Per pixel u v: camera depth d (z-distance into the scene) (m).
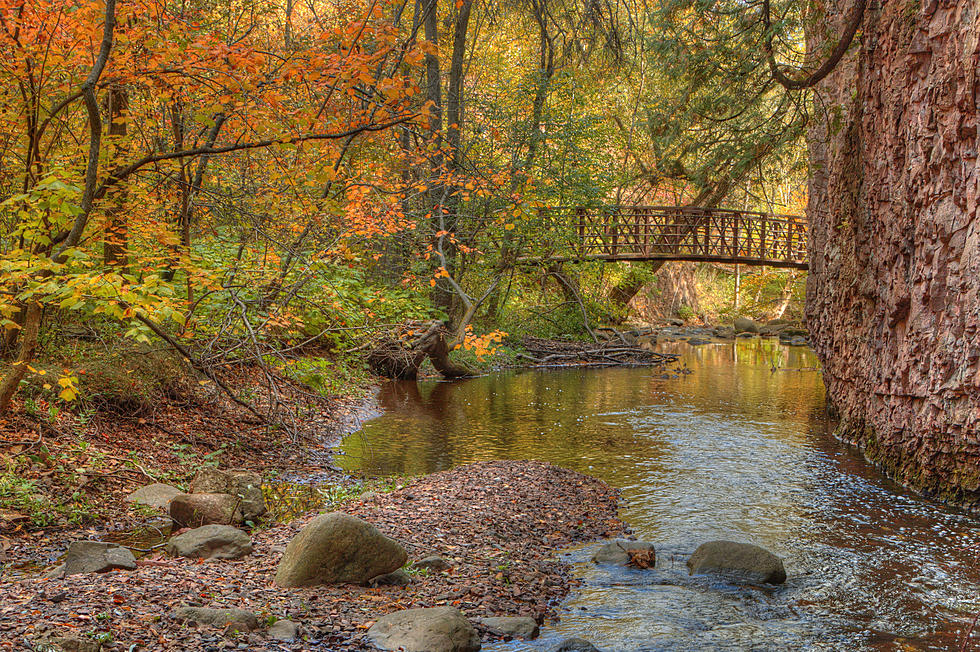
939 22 8.98
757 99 17.36
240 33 10.33
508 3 24.12
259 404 11.23
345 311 11.24
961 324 8.41
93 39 6.89
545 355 24.03
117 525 6.65
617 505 8.45
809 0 14.90
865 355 11.55
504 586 5.76
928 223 9.14
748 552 6.41
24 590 4.59
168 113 9.41
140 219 8.18
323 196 10.14
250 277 9.76
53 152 8.39
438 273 10.77
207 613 4.43
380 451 10.80
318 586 5.36
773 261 30.39
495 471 9.42
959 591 6.08
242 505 7.17
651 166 36.06
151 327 8.24
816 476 9.91
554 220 23.27
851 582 6.27
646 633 5.15
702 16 17.89
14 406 7.76
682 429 12.96
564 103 23.95
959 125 8.38
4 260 5.45
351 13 8.23
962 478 8.50
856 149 12.02
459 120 21.27
